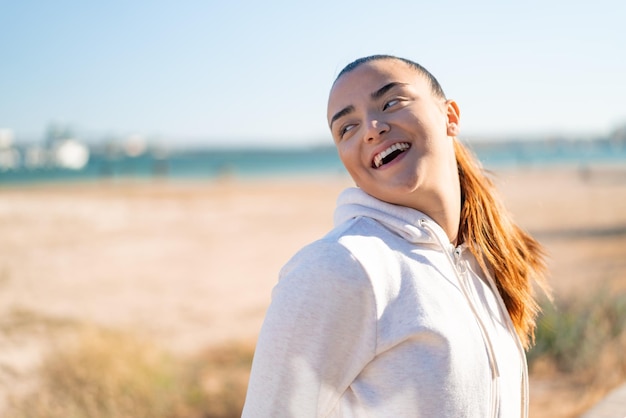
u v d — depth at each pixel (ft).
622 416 9.55
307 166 374.63
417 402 3.62
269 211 102.68
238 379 21.59
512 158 499.51
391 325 3.70
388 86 4.30
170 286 43.06
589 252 50.14
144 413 17.57
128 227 76.18
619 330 19.61
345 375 3.76
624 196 116.67
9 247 56.13
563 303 21.54
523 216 82.48
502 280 5.09
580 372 17.58
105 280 43.80
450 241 4.72
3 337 21.67
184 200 121.90
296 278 3.78
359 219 4.19
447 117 4.75
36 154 452.35
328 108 4.57
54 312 30.32
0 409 15.65
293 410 3.73
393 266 3.90
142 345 20.93
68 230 70.28
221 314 35.27
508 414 4.25
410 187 4.21
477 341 3.95
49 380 17.21
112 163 479.41
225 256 57.88
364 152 4.30
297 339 3.69
